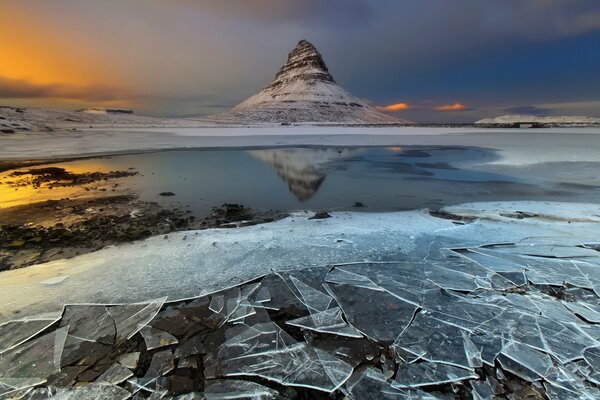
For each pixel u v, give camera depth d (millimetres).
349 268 4555
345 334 3268
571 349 3031
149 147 21953
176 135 34531
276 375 2773
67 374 2783
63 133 34500
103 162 15148
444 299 3840
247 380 2732
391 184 10266
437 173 12062
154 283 4117
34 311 3562
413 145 22328
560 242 5328
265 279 4262
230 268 4504
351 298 3871
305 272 4438
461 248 5156
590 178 10586
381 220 6562
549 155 15344
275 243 5289
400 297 3881
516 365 2863
